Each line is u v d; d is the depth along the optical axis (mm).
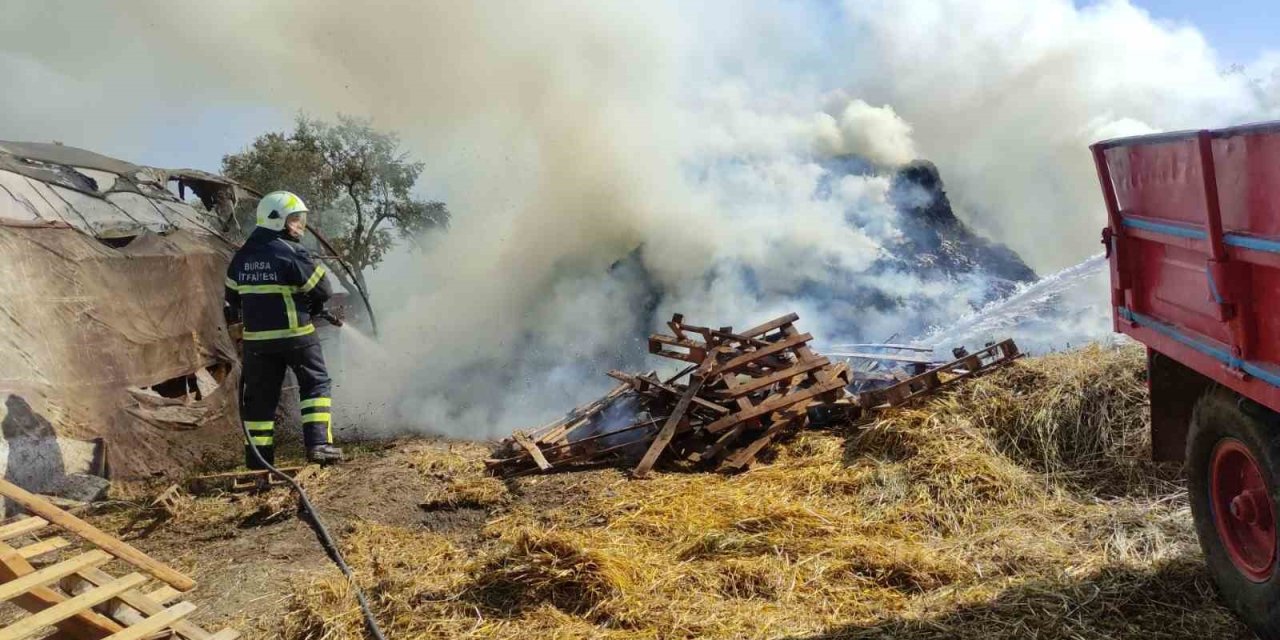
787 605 3451
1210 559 3131
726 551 3988
